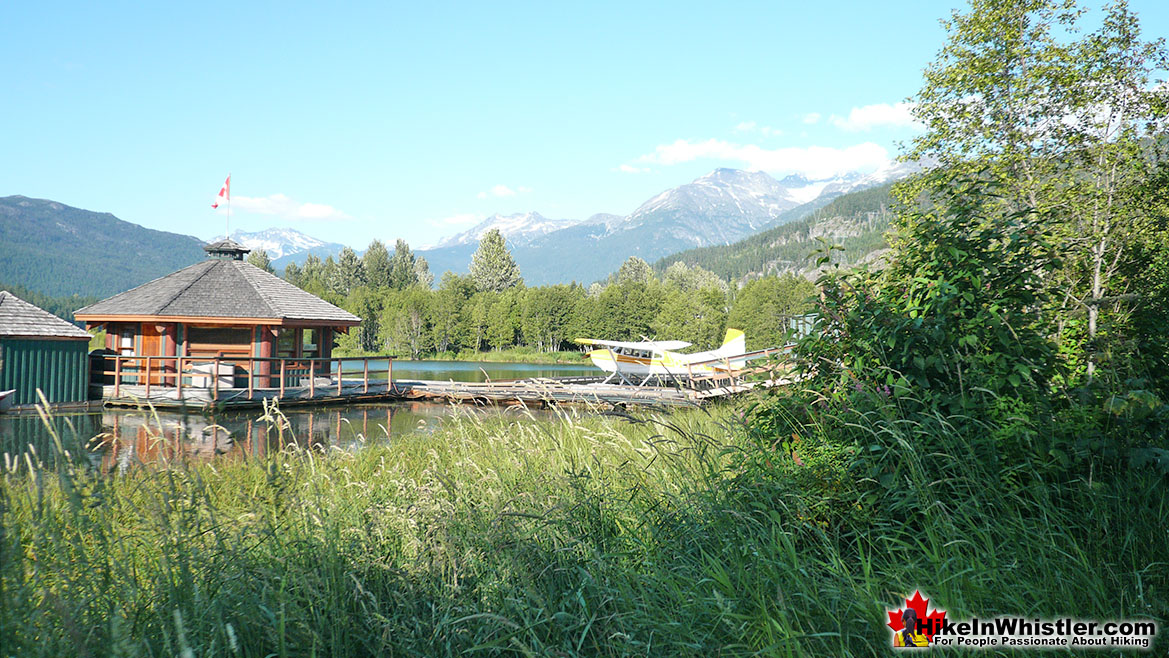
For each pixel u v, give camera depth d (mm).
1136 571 2391
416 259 126750
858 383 3383
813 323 3977
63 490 2770
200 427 12945
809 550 2977
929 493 2850
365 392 19719
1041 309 3658
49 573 2516
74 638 2078
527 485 4102
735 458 3617
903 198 11242
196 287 20172
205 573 2732
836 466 3227
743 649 2328
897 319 3504
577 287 89062
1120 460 2957
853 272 4020
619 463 4535
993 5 10586
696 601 2555
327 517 3420
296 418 15086
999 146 10570
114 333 20000
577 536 3352
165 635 2121
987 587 2449
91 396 17938
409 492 4121
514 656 2617
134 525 3217
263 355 19797
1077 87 9719
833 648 2312
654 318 77188
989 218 3832
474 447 5695
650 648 2441
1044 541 2617
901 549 2775
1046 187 9219
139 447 9570
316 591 2619
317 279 108125
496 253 103188
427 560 3062
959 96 11000
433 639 2617
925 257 3920
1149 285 5336
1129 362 3408
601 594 2756
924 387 3379
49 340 16812
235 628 2467
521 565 2873
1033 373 3373
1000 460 3008
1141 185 8281
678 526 3262
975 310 3559
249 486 5180
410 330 74375
